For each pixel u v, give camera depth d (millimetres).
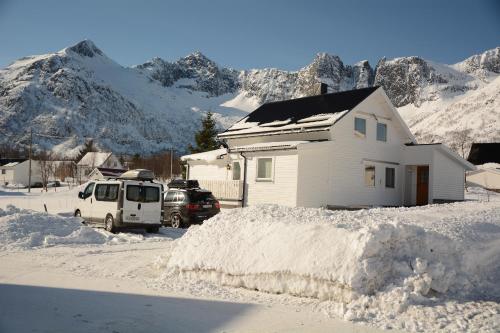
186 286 8289
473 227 9656
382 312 6551
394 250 7531
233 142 29578
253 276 8117
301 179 22609
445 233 8914
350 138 24844
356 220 9695
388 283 7145
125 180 17172
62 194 48500
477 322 6160
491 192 48875
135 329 5785
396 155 27594
